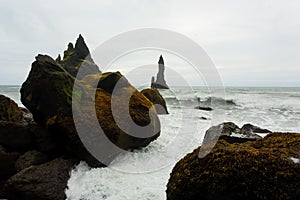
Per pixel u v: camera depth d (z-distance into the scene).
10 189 4.45
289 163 2.76
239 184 2.76
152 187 4.70
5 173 5.09
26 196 4.34
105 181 4.92
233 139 4.75
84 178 4.98
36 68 6.25
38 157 5.55
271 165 2.77
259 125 10.68
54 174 4.77
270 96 26.11
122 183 4.86
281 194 2.60
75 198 4.45
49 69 6.22
